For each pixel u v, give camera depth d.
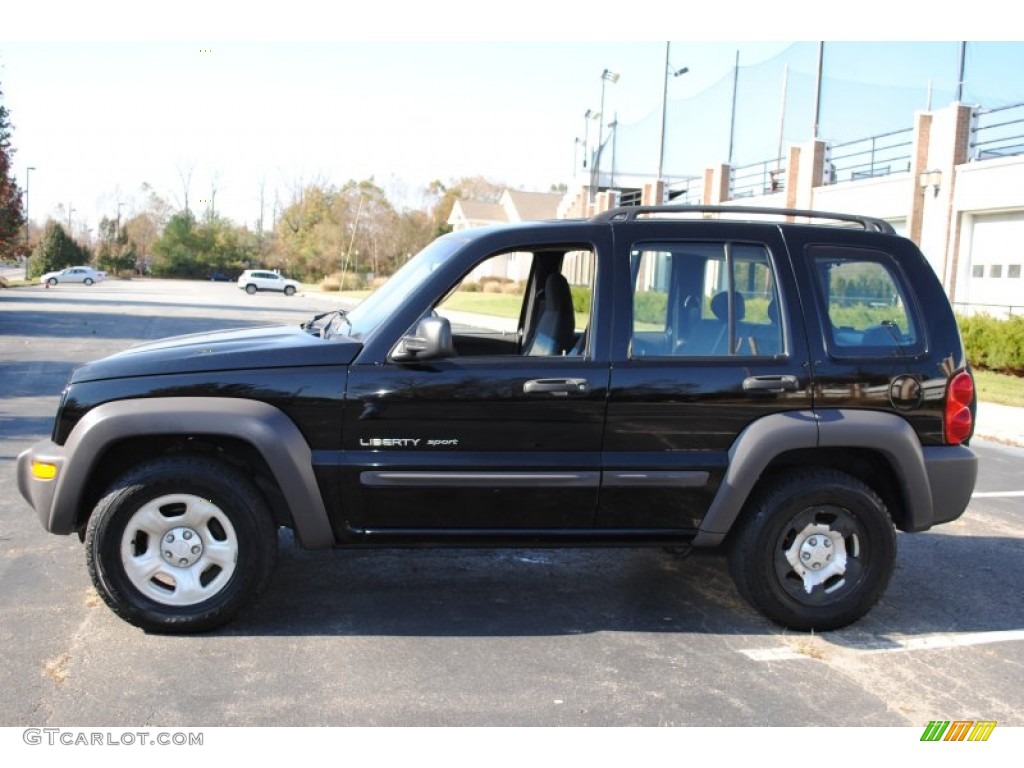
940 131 23.30
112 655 4.23
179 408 4.27
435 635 4.60
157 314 31.11
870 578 4.78
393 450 4.43
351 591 5.20
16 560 5.52
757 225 4.84
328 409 4.39
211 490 4.37
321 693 3.92
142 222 98.19
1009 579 5.80
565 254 5.31
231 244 96.50
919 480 4.71
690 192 38.50
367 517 4.49
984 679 4.30
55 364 15.41
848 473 4.99
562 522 4.60
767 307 4.73
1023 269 21.06
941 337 4.85
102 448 4.25
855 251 4.86
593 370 4.51
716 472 4.60
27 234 77.62
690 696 4.02
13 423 9.77
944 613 5.16
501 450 4.48
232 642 4.43
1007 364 18.45
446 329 4.27
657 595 5.29
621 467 4.53
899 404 4.74
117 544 4.34
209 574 4.50
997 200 21.45
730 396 4.58
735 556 4.78
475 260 4.58
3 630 4.48
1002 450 10.98
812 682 4.20
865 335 4.79
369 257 83.88
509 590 5.30
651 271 4.69
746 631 4.80
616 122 48.31
